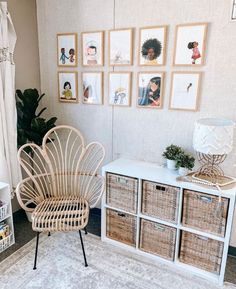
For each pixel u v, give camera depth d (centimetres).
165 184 191
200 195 180
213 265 187
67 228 179
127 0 211
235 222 206
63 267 195
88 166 265
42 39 262
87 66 244
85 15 233
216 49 187
